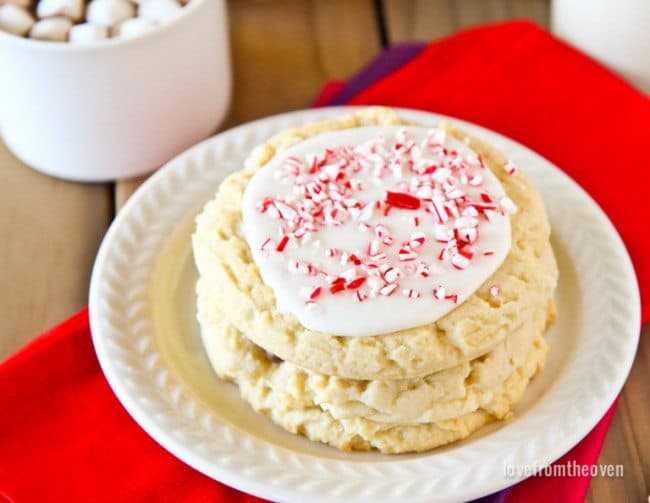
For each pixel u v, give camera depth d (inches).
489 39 20.1
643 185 18.1
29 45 16.6
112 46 16.7
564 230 16.8
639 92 19.3
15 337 16.7
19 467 14.9
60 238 17.8
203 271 15.2
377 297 14.3
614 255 16.4
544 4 21.7
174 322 16.2
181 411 14.9
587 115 19.1
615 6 19.0
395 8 21.6
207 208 15.8
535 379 15.4
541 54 19.9
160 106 17.8
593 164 18.4
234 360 15.1
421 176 15.5
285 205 15.1
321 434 14.8
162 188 17.1
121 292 16.1
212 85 18.5
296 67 20.6
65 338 16.0
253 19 21.4
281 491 14.0
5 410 15.4
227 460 14.3
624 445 15.4
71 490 14.7
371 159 15.7
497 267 14.6
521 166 17.5
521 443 14.5
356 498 13.9
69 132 17.7
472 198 15.2
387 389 14.4
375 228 14.8
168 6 17.7
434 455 14.6
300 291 14.4
